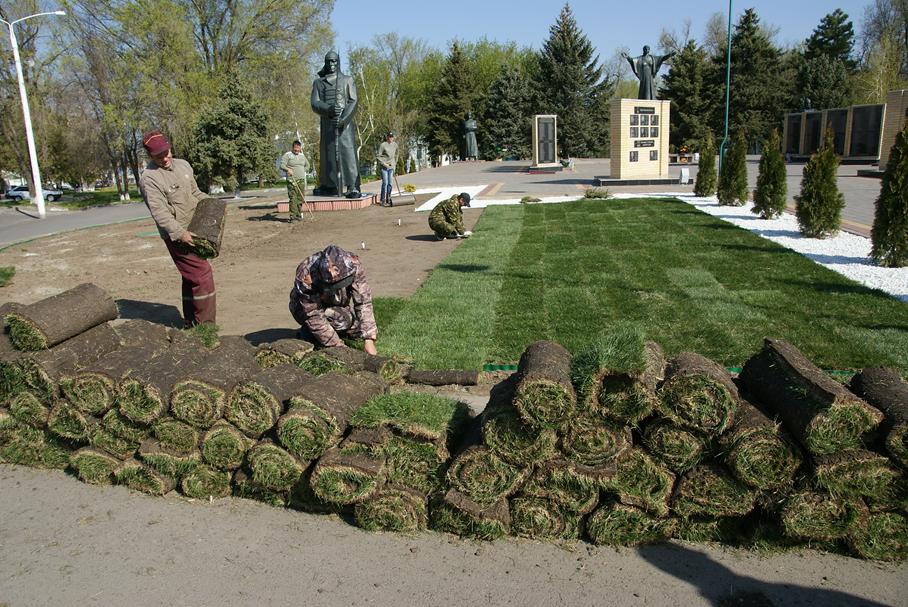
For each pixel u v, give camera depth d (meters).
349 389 3.84
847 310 6.77
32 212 27.86
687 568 3.09
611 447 3.25
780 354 3.48
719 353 5.60
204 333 4.96
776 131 13.27
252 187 42.94
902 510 3.07
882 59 48.25
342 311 5.34
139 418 3.80
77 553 3.35
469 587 2.99
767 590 2.91
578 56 55.94
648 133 23.89
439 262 10.18
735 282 8.09
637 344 3.28
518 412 3.21
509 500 3.43
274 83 39.91
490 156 61.31
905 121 8.52
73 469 4.25
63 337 4.31
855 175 27.70
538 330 6.40
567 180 29.12
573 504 3.29
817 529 3.10
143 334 4.80
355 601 2.92
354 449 3.52
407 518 3.43
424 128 63.75
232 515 3.68
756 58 50.41
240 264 11.01
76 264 11.74
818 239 10.98
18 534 3.54
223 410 3.73
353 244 12.59
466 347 5.96
